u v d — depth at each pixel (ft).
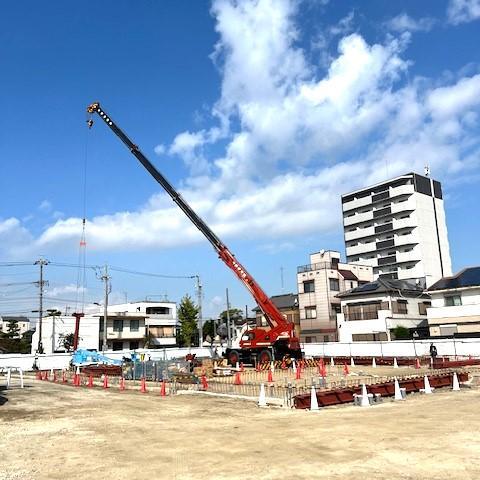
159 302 270.87
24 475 28.22
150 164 108.78
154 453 33.09
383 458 29.35
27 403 63.93
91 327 224.94
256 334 117.50
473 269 158.51
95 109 107.24
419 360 115.44
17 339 258.16
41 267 200.85
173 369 97.81
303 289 206.90
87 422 47.52
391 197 284.20
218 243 112.57
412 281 245.86
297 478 25.77
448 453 30.04
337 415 48.42
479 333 141.18
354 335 173.68
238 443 35.55
